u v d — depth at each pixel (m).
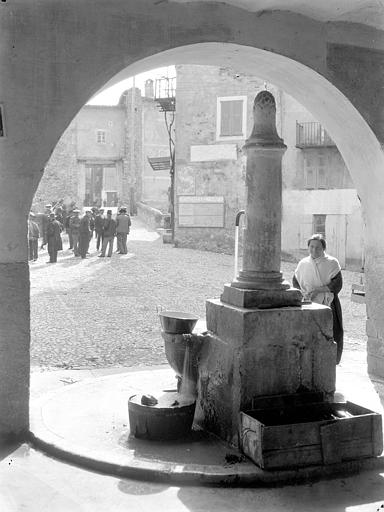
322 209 22.14
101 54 4.86
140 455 4.43
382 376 6.64
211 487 4.04
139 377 6.53
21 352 4.86
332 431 4.25
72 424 5.07
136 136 41.69
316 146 22.66
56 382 6.51
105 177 50.91
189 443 4.71
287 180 23.27
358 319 11.26
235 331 4.68
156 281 15.75
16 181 4.75
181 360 5.26
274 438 4.14
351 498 3.91
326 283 6.24
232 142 24.06
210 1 5.14
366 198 6.43
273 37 5.39
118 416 5.30
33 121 4.74
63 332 9.25
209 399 5.04
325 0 5.16
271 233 4.99
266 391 4.65
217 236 24.55
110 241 21.56
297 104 22.97
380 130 5.80
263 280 4.93
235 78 23.84
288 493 3.97
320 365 4.84
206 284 15.38
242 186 24.11
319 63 5.57
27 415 4.90
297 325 4.76
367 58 5.73
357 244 21.53
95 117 41.31
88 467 4.30
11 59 4.67
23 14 4.68
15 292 4.82
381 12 5.41
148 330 9.52
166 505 3.77
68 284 14.95
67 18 4.78
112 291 13.88
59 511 3.67
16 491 3.93
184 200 24.91
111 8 4.87
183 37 5.07
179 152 24.86
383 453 4.43
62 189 40.12
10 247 4.79
